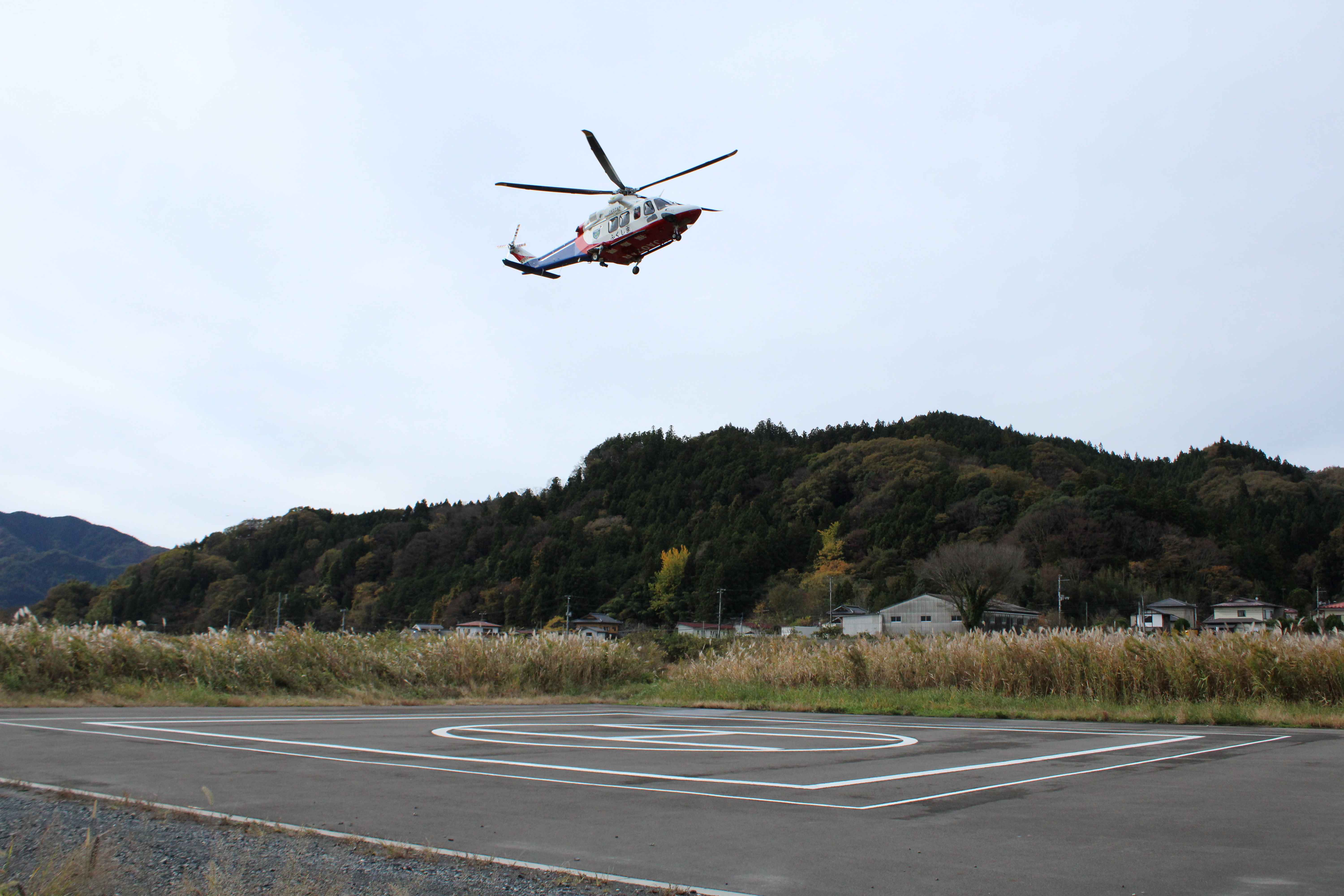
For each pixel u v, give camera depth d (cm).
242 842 448
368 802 555
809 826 489
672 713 1490
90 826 470
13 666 1543
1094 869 397
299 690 1716
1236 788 628
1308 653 1433
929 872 393
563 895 362
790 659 2009
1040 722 1338
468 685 1902
